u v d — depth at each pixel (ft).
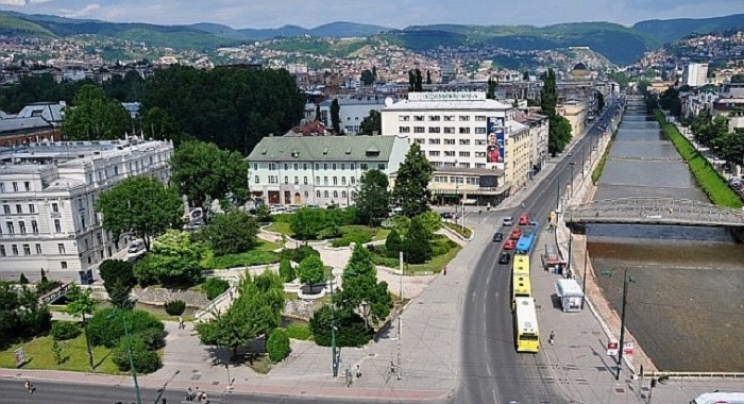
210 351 280.10
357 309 305.73
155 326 289.74
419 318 309.63
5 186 387.14
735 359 281.54
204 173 469.57
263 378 252.01
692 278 393.91
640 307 345.72
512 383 241.96
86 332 276.62
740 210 454.81
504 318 307.17
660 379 243.40
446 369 255.09
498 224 493.77
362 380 247.29
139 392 243.19
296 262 377.71
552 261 385.91
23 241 393.91
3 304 296.92
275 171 552.82
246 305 268.00
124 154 465.88
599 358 262.88
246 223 406.82
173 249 353.31
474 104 579.07
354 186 535.19
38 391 247.29
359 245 301.02
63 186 395.55
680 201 481.05
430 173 472.03
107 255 428.97
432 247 413.80
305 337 290.97
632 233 501.15
